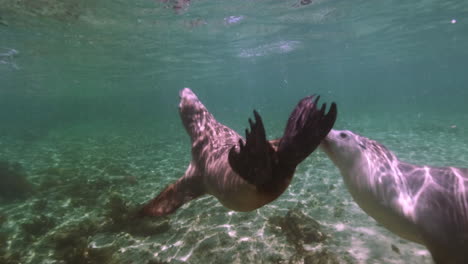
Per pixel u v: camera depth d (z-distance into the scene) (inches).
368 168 134.5
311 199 300.8
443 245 115.6
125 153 707.4
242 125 1201.4
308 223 229.8
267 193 54.4
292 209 249.8
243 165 52.2
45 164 599.2
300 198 305.9
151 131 1275.8
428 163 439.2
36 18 550.6
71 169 522.0
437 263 121.3
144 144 852.0
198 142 87.6
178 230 252.7
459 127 796.6
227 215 272.2
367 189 134.1
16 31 620.1
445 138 635.5
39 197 375.2
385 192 129.1
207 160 78.2
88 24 603.8
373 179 132.6
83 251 219.1
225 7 574.6
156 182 424.2
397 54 1498.5
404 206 123.0
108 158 644.1
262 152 48.9
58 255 228.4
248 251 210.8
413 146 566.3
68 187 406.3
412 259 186.4
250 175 52.5
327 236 223.0
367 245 206.1
